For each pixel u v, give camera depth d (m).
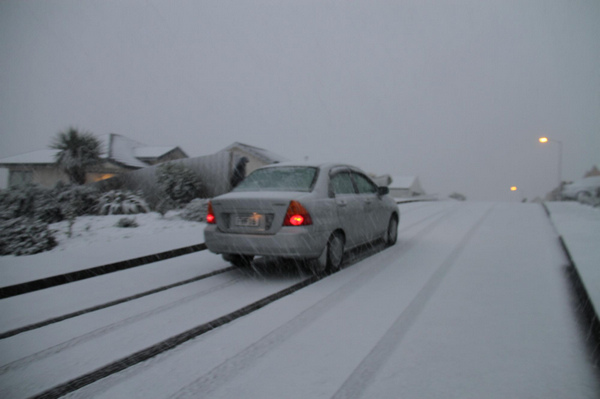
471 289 4.36
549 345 2.96
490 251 6.40
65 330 3.43
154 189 14.56
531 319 3.47
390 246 6.99
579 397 2.28
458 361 2.72
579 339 3.06
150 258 6.06
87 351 3.01
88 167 17.92
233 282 4.86
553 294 4.15
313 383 2.47
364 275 5.03
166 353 2.96
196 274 5.29
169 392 2.42
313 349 2.95
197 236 7.82
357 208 5.64
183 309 3.90
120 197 12.16
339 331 3.27
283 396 2.33
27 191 10.27
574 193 20.64
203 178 13.38
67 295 4.45
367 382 2.46
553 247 6.69
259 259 6.11
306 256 4.57
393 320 3.49
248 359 2.82
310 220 4.58
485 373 2.55
